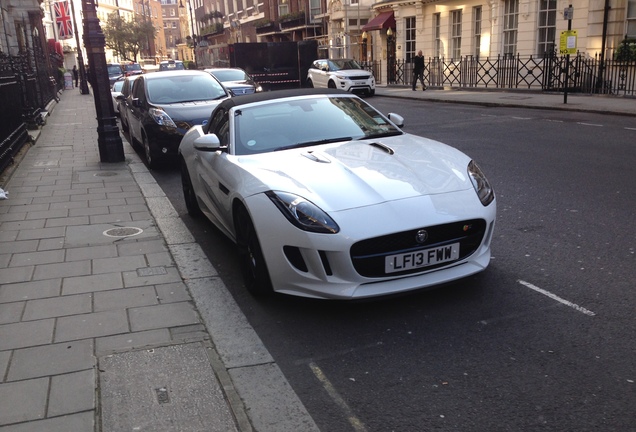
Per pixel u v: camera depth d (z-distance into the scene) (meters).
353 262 3.81
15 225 6.52
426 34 28.52
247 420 2.92
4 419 2.94
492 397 3.07
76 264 5.20
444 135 12.44
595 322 3.79
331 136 5.27
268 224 4.04
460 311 4.06
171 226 6.46
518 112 16.09
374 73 33.59
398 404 3.06
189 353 3.56
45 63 29.16
